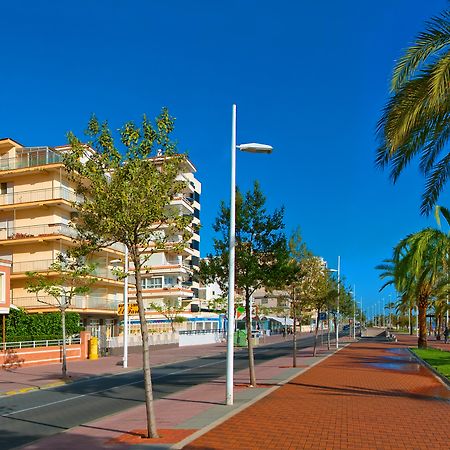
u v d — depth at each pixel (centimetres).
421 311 3800
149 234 995
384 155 1248
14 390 1856
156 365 3022
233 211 1382
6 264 3284
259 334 7112
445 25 1069
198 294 8019
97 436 981
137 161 953
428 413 1091
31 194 4253
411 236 3047
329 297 3222
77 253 992
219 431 930
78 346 3441
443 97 1033
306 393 1430
